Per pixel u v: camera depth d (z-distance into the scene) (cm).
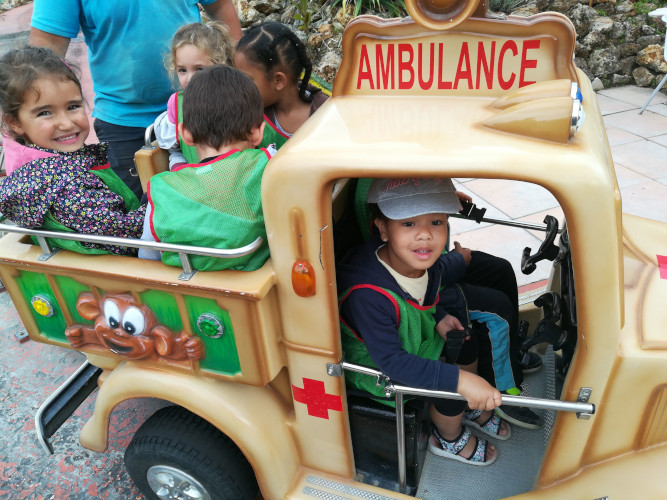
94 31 287
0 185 163
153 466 190
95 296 164
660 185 426
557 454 158
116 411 268
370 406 172
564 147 122
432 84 147
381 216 156
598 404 147
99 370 216
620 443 155
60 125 172
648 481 152
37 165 161
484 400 147
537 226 207
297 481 181
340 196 181
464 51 141
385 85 151
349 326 163
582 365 141
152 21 285
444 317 178
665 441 155
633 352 141
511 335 191
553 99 122
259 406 172
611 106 573
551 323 158
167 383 170
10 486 232
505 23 134
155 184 150
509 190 434
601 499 154
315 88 247
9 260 164
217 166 147
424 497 187
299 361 159
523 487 188
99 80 304
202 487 187
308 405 168
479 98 144
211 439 182
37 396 278
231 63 250
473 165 121
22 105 167
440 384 150
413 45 144
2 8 1152
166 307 156
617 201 134
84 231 159
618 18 636
